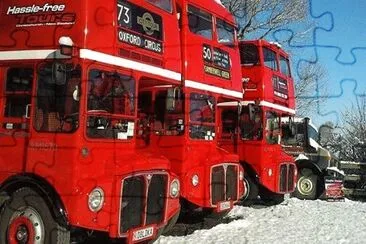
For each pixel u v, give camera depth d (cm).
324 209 1459
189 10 1051
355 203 1672
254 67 1434
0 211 745
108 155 762
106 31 769
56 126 722
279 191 1476
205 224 1123
